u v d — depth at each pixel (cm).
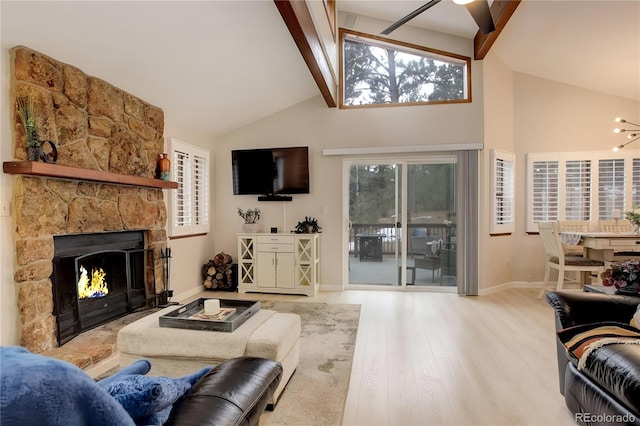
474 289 472
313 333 327
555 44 436
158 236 399
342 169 509
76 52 278
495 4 389
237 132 539
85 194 304
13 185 247
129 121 355
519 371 249
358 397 217
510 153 509
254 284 493
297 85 467
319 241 514
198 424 92
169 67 341
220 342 205
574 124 513
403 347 293
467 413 199
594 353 165
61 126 278
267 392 118
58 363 66
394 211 506
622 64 439
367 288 512
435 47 491
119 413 71
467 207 476
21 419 58
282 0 248
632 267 229
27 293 250
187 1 267
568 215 516
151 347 212
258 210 532
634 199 502
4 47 244
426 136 488
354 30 512
